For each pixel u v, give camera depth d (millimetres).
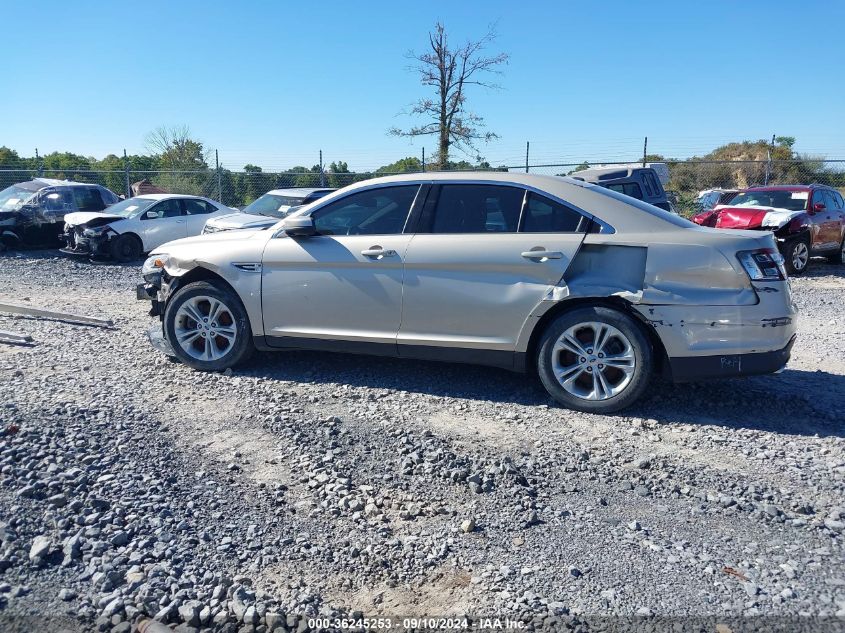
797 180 26484
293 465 4094
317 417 4820
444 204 5398
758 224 14062
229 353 5805
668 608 2865
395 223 5473
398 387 5578
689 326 4809
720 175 32156
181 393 5273
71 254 14305
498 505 3701
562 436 4645
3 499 3447
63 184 15883
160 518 3432
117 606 2807
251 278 5668
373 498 3752
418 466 4113
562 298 4973
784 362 4906
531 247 5070
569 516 3611
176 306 5848
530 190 5242
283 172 24266
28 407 4652
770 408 5258
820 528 3498
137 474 3834
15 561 3045
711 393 5543
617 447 4480
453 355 5328
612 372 5090
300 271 5566
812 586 3006
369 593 2996
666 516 3617
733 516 3619
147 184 24938
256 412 4891
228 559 3180
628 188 14484
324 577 3092
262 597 2912
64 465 3850
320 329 5598
